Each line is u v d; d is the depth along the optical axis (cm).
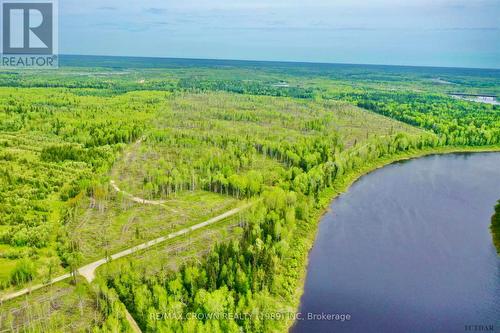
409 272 15288
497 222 19188
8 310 12181
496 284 14750
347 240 17450
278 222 15762
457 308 13488
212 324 11300
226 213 18600
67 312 12081
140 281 13025
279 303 13238
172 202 19675
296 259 15538
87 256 14925
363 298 13838
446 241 17588
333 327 12581
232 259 13800
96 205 19100
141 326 11681
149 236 16438
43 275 13588
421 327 12675
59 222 17400
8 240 15750
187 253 15075
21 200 19038
